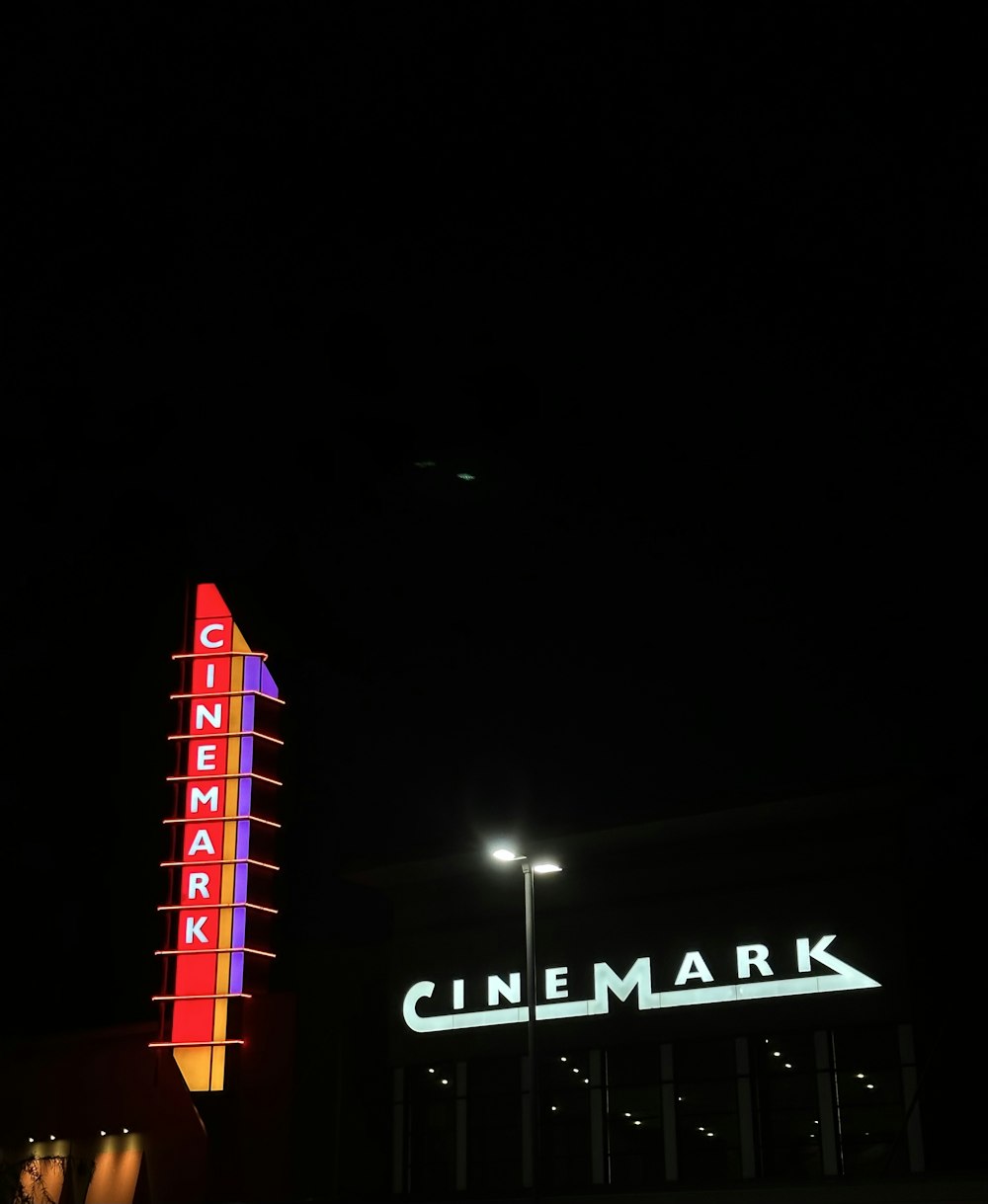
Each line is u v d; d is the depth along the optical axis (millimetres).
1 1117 63688
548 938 54938
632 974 52531
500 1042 54281
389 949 58469
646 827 53531
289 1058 58062
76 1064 62688
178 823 61531
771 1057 49531
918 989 48562
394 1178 54406
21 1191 60188
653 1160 50062
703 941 51812
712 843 53375
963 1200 32656
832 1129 47500
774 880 51781
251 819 61000
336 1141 55812
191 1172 57406
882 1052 47812
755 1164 48094
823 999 48969
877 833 50656
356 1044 57688
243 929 59594
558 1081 52938
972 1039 48719
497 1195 51844
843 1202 34281
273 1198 55844
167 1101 59156
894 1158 46281
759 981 50250
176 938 60031
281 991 60281
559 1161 51781
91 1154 60625
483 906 57094
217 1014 58781
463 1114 54062
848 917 49656
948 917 51500
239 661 63781
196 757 62531
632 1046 51875
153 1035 60969
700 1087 50281
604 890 54938
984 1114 47406
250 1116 57500
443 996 56188
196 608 65438
